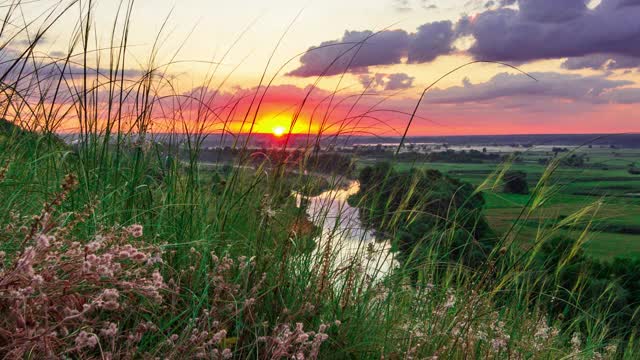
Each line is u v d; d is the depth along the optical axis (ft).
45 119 11.97
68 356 6.56
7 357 5.65
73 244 7.06
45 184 10.58
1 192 9.69
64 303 6.76
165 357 7.35
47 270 6.49
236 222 12.18
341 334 10.37
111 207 10.36
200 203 11.61
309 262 11.94
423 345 11.27
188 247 10.46
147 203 11.18
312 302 10.50
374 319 11.87
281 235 12.29
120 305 7.69
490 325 13.17
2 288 5.84
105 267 6.43
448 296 13.93
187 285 9.68
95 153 11.24
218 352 7.81
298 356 8.01
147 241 9.76
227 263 9.78
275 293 10.37
